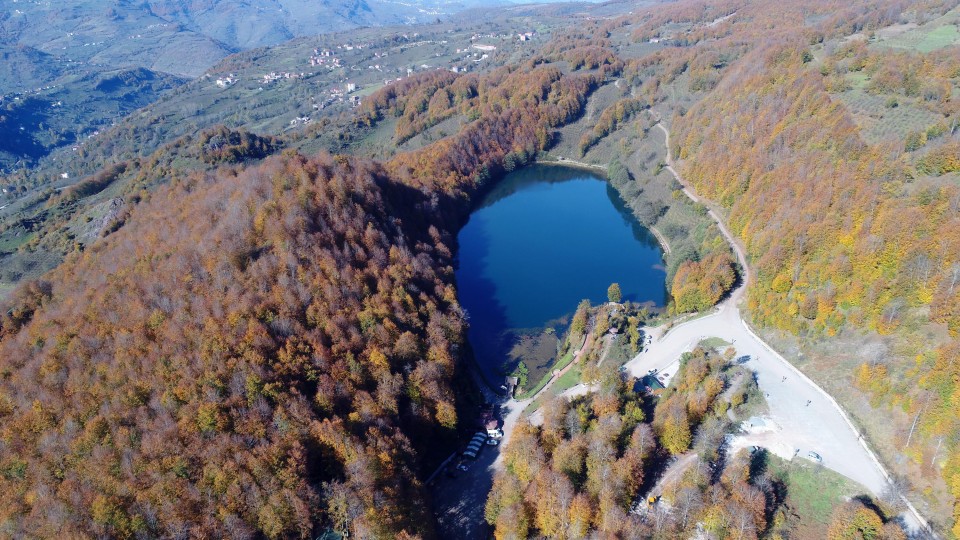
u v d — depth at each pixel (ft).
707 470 298.76
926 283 347.97
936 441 292.20
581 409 358.23
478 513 334.44
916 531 270.05
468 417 411.75
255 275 408.46
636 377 411.34
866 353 362.12
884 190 428.97
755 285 475.31
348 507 285.43
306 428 321.73
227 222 453.17
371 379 380.58
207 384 328.29
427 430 375.45
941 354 306.96
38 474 297.53
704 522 266.98
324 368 364.99
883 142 481.05
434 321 451.53
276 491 287.89
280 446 306.96
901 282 360.07
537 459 320.50
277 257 429.38
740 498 270.46
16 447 314.96
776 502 295.28
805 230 447.83
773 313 431.02
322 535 287.07
